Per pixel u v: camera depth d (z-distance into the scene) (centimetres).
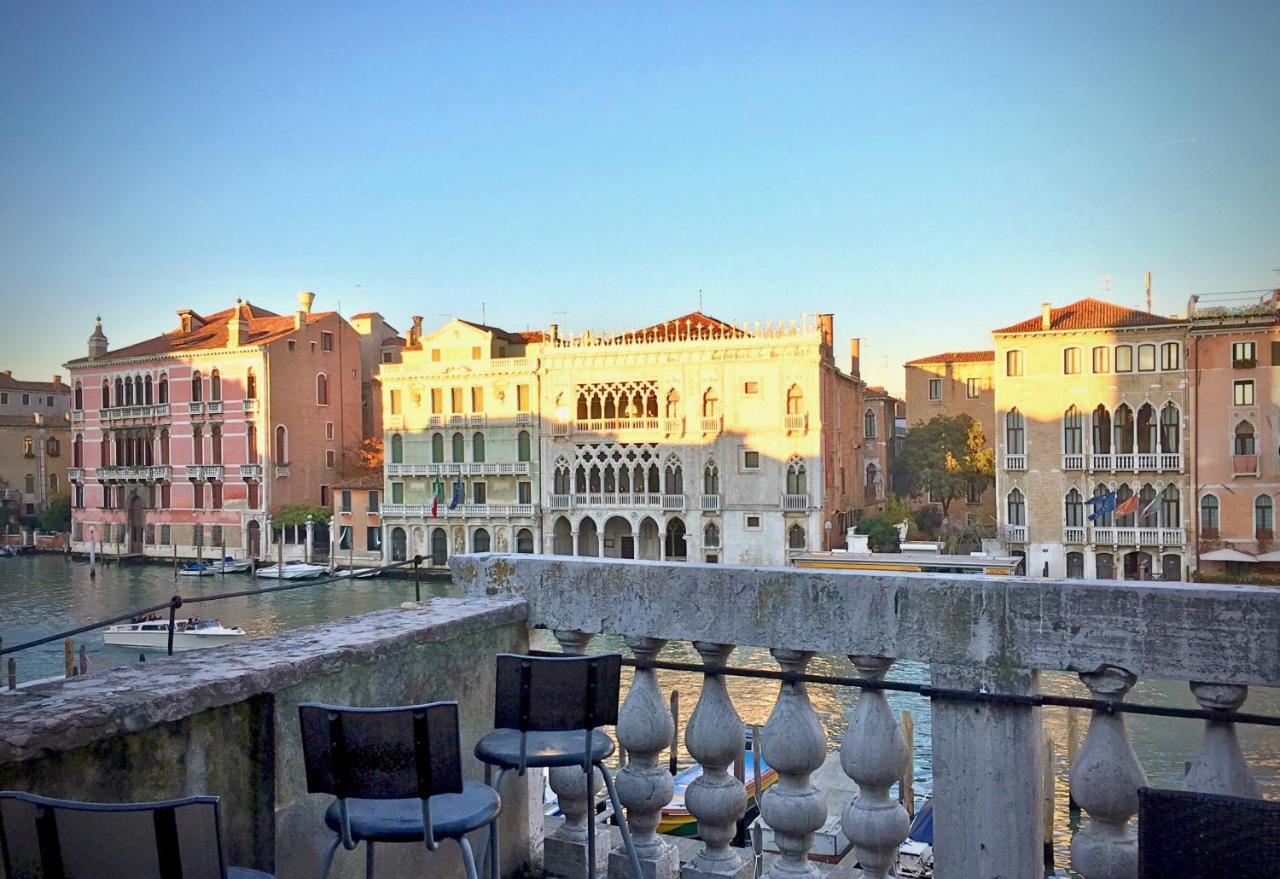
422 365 7788
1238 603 356
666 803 468
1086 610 377
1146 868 310
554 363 7331
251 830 375
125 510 9312
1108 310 6406
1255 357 5872
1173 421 6056
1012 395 6384
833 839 1238
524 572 503
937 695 397
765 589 432
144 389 9162
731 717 450
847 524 7519
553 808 1269
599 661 396
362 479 8400
